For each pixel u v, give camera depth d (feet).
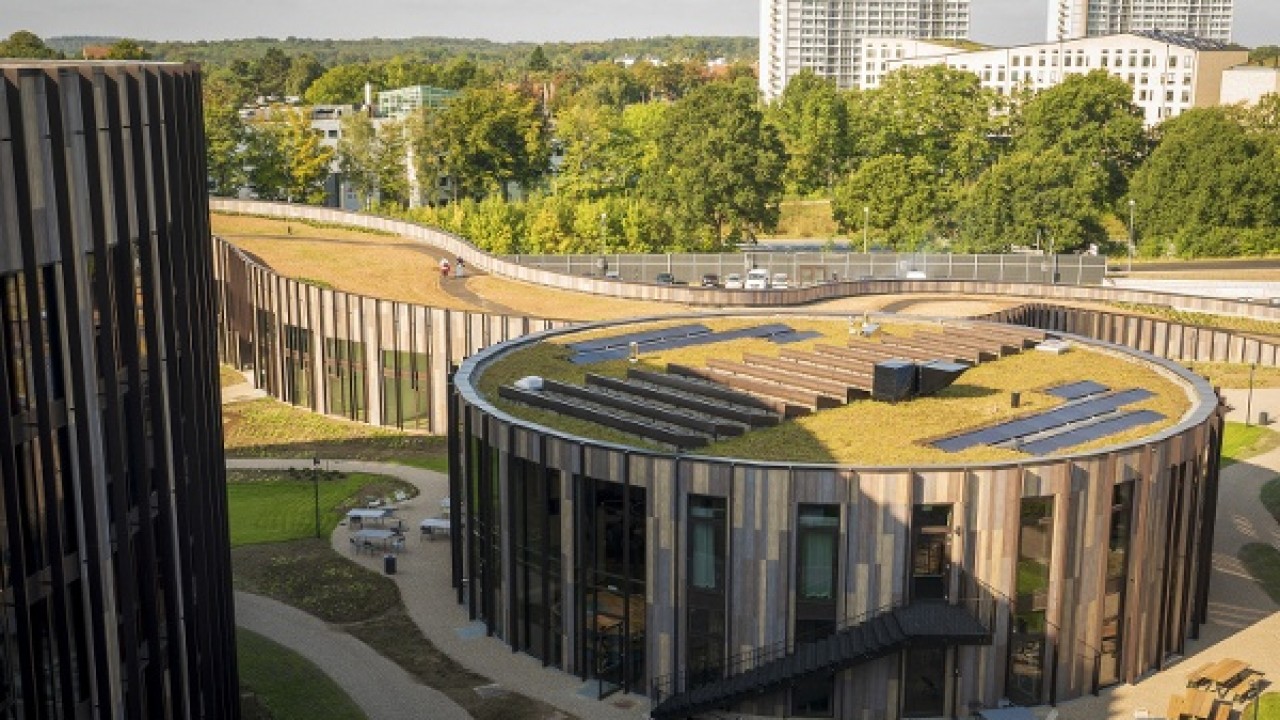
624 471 182.60
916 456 187.93
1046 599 181.88
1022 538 180.14
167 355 144.66
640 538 184.75
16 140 110.01
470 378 229.86
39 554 117.08
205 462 161.07
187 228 155.53
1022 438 197.77
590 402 213.87
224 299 403.54
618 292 402.93
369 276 427.33
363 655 202.28
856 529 176.35
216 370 174.29
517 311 381.40
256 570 238.27
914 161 627.05
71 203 119.44
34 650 116.67
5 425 109.91
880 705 179.42
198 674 152.97
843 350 248.93
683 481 179.63
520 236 577.43
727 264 508.53
